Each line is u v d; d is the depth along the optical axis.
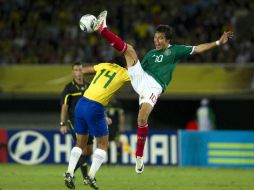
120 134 62.12
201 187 41.34
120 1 86.69
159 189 40.03
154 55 36.31
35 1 88.56
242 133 60.69
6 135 64.50
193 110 86.94
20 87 82.56
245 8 83.81
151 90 35.19
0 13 88.44
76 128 36.25
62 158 63.16
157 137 62.25
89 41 83.50
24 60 84.81
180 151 62.06
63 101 43.94
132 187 41.12
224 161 61.06
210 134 61.56
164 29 36.03
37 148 63.69
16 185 42.12
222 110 86.75
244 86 79.06
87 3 87.19
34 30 86.19
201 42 81.38
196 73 80.12
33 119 85.94
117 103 59.78
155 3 86.06
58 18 86.81
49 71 81.94
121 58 36.38
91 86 35.88
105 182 44.41
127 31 84.25
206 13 83.81
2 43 86.12
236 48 80.94
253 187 41.41
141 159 36.00
